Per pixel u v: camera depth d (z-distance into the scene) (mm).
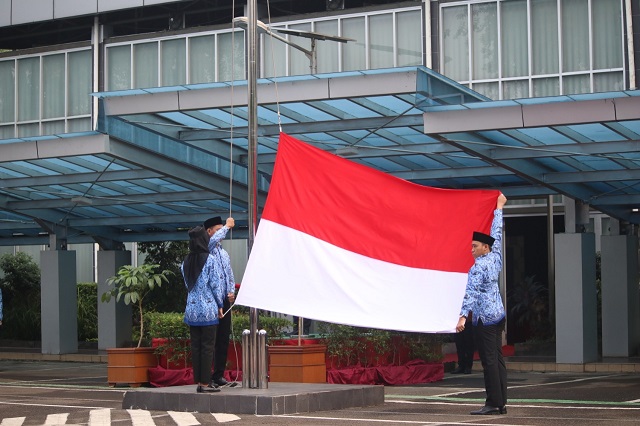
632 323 23312
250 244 11781
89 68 30047
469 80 25359
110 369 17062
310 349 15484
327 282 11070
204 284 11445
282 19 27359
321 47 26922
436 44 25672
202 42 28422
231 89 15820
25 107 31000
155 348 17219
